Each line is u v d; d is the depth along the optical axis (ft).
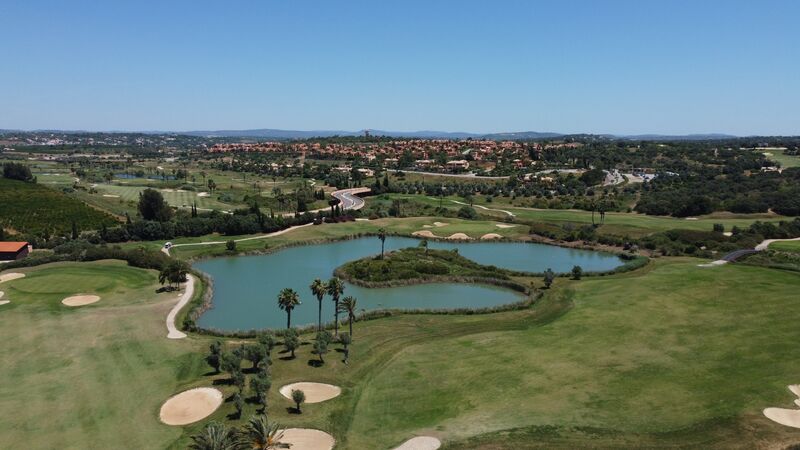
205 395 184.03
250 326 267.39
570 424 162.81
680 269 341.41
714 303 271.08
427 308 288.92
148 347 225.76
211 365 202.39
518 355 216.13
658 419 164.55
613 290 304.71
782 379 187.42
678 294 288.10
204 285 328.90
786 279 307.37
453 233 523.70
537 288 326.85
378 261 380.99
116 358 213.87
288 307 243.81
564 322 254.88
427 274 359.25
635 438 154.61
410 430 161.48
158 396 182.60
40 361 209.87
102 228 476.54
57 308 273.33
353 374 201.77
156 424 164.45
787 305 262.06
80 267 352.69
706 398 176.45
